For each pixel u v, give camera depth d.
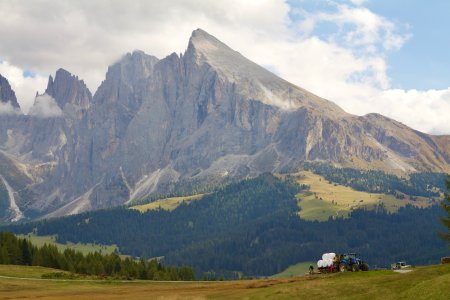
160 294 82.31
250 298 69.19
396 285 64.81
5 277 119.44
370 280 68.94
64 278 122.19
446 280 56.91
